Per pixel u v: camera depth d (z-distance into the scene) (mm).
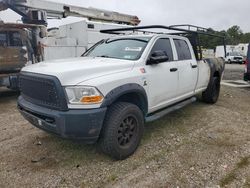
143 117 4047
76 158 3754
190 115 5934
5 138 4512
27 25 8398
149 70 4129
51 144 4227
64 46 11523
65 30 13242
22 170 3418
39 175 3301
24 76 3699
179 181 3174
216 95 7184
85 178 3240
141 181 3178
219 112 6250
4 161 3656
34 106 3537
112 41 4938
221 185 3094
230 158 3771
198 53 5988
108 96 3336
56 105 3223
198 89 6078
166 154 3887
